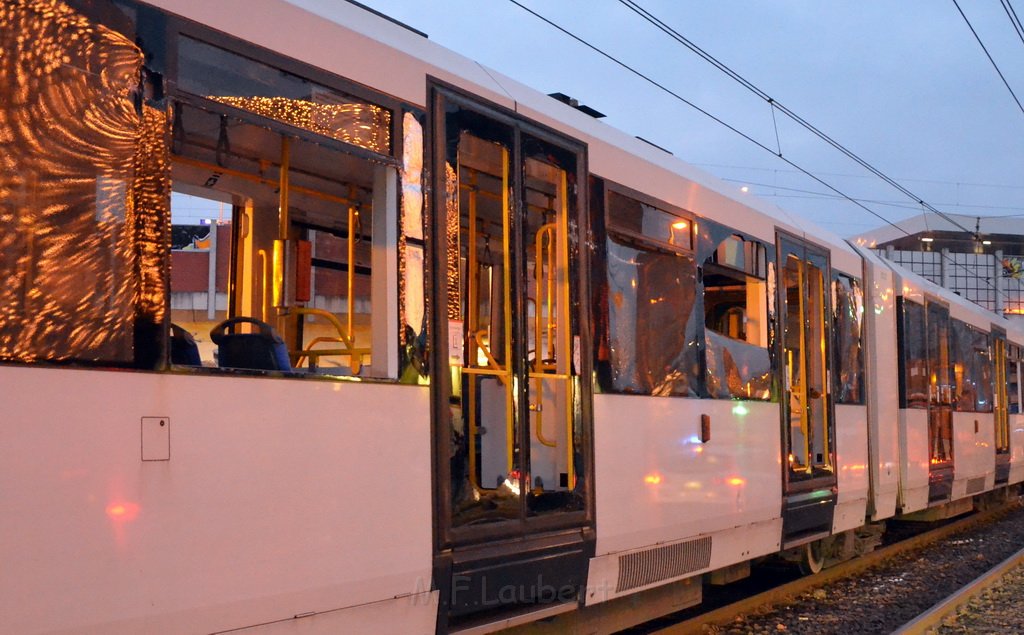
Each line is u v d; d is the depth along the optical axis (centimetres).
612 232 641
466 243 646
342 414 425
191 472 360
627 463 636
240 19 399
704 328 751
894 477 1180
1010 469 1872
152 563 345
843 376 1039
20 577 308
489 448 558
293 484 398
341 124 443
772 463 851
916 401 1284
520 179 561
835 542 1084
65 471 322
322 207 591
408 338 466
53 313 326
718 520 750
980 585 983
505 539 520
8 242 317
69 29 340
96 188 343
